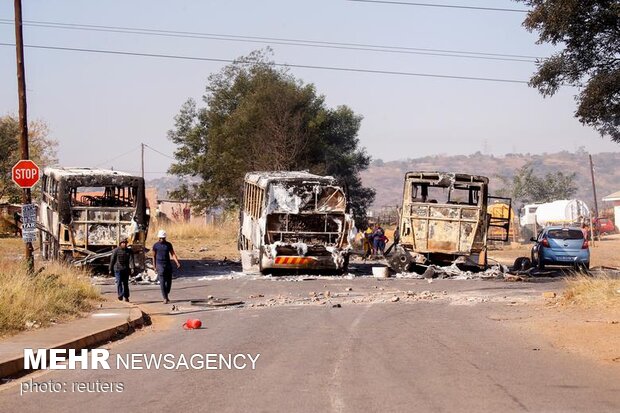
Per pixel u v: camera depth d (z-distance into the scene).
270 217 32.09
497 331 16.55
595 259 45.12
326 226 32.38
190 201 69.81
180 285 29.17
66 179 31.25
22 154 23.67
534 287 27.45
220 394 10.41
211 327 17.73
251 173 37.84
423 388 10.63
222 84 66.62
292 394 10.30
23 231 22.88
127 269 23.03
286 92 60.91
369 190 76.44
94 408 9.80
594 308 19.78
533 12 21.47
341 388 10.64
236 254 46.47
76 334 15.48
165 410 9.55
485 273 32.38
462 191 33.47
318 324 17.81
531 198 106.69
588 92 21.25
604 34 21.44
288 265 31.84
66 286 21.55
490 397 10.09
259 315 19.84
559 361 12.87
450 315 19.50
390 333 16.23
